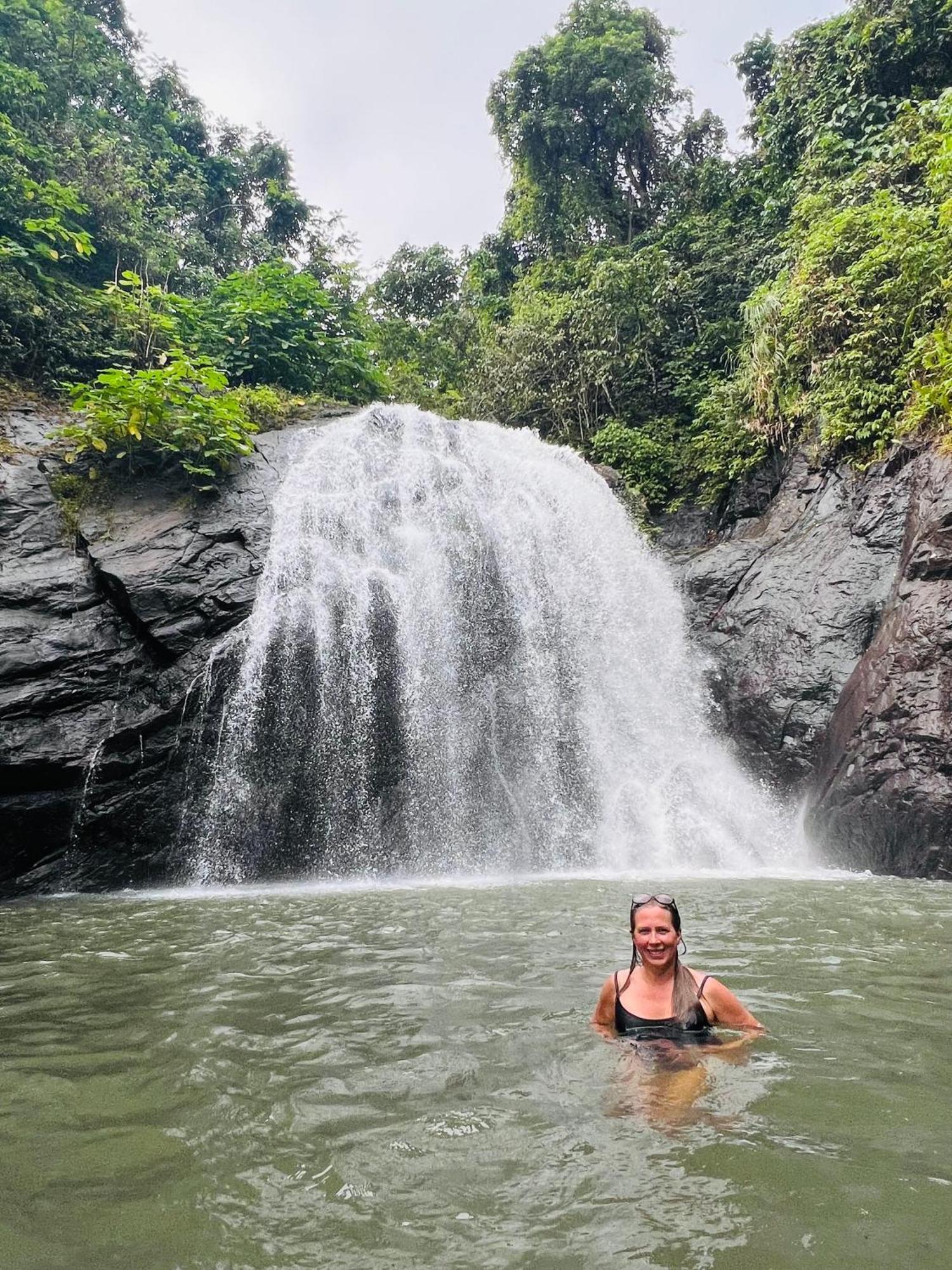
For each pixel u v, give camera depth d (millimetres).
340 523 13953
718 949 5375
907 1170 2426
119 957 5805
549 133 27516
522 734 13781
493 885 9367
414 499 15109
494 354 23641
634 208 27891
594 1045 3508
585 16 27734
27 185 16953
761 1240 2080
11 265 16609
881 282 15125
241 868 11352
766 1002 4129
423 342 27156
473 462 16547
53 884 10594
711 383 20266
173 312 18531
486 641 14258
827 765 11719
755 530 16312
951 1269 1959
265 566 12703
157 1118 2965
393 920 6840
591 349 21938
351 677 12719
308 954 5559
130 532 12516
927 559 11398
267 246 26953
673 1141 2619
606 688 14797
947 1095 2969
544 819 13000
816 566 13914
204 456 13406
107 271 20156
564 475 17594
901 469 13539
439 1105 2953
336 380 20625
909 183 16719
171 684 11523
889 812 10320
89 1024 4152
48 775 10648
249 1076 3320
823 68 20156
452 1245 2113
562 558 15945
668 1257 2020
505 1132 2717
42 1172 2588
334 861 11797
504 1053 3455
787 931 6031
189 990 4715
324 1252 2105
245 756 11711
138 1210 2346
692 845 12125
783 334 16875
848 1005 4074
